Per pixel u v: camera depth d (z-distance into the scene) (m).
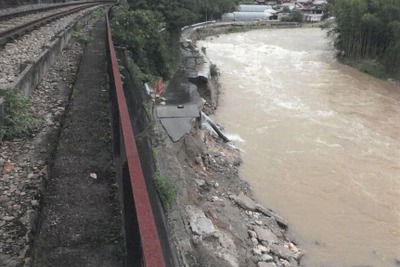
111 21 22.88
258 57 42.62
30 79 9.97
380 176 17.70
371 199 15.96
